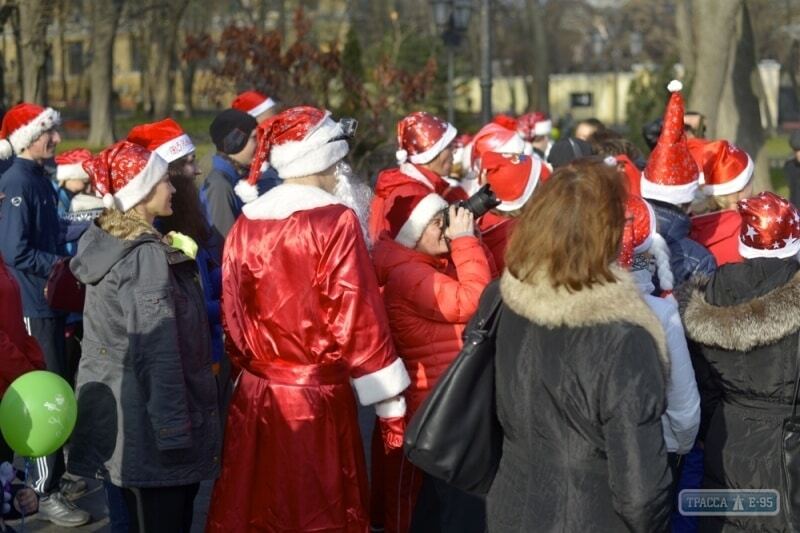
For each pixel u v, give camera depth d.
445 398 3.56
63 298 5.67
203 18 42.84
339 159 4.51
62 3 28.95
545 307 3.33
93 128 39.88
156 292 4.39
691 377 3.92
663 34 72.56
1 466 3.95
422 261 4.88
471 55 48.66
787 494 3.94
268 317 4.34
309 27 18.67
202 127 47.28
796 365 3.88
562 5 75.44
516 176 5.46
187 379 4.50
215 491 4.50
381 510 5.32
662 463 3.17
